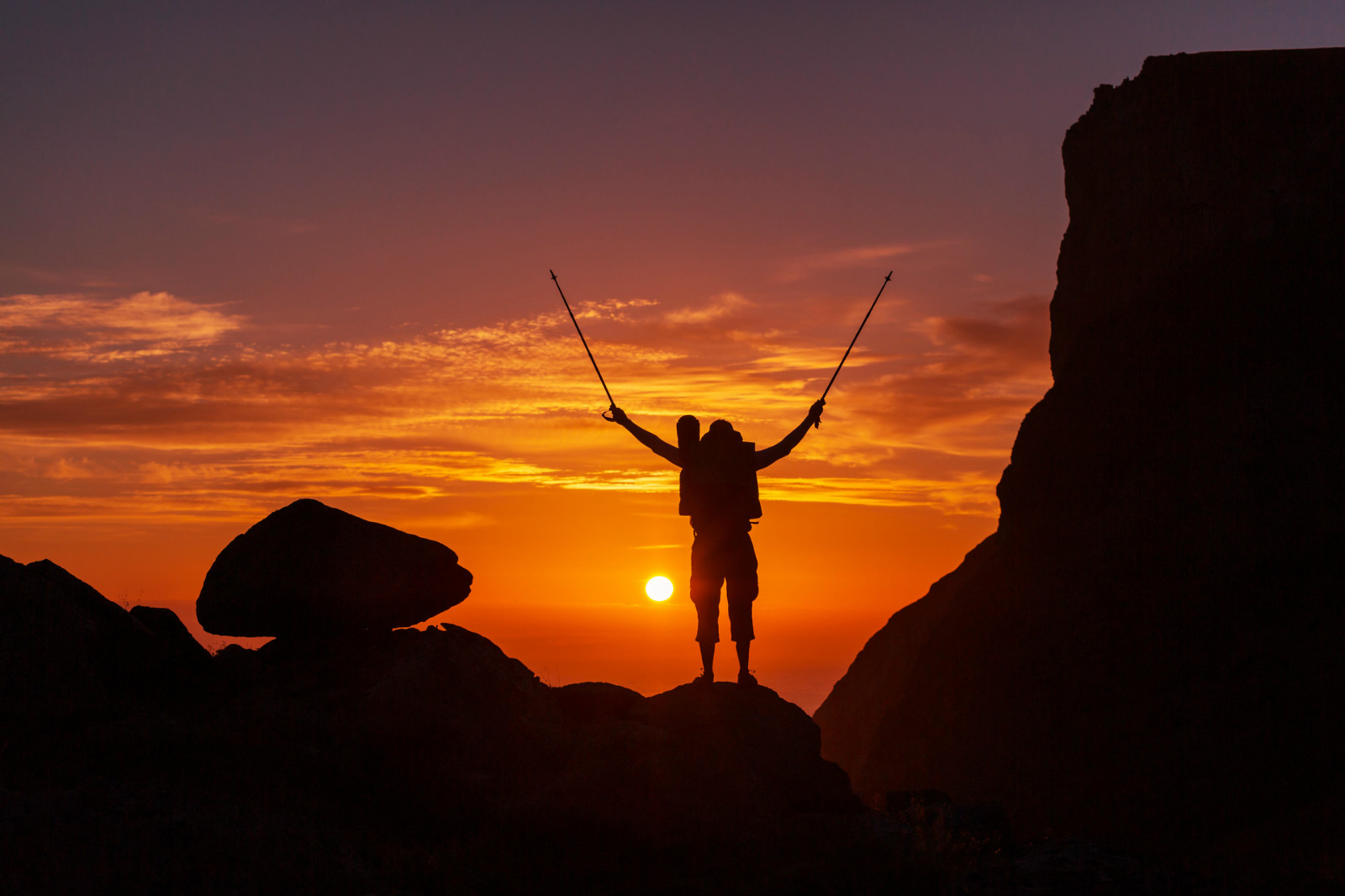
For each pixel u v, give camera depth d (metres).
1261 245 55.06
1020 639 54.50
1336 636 42.69
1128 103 63.00
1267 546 47.28
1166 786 42.91
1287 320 52.78
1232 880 18.73
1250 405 50.81
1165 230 59.44
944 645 59.22
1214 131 57.84
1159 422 55.50
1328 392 49.56
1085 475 57.50
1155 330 57.88
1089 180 66.50
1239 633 46.00
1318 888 18.05
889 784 56.06
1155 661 47.75
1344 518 46.22
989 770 50.69
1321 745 39.81
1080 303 65.69
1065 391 61.97
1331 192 53.81
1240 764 40.84
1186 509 50.81
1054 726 49.53
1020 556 58.75
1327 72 56.03
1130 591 51.34
